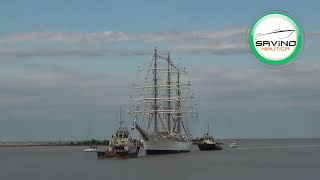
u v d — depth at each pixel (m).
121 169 177.25
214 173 162.88
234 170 174.50
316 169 179.75
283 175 156.62
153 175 156.12
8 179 154.25
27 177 159.62
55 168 196.50
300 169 179.62
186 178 147.88
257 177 150.62
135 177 150.88
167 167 183.75
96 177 152.75
